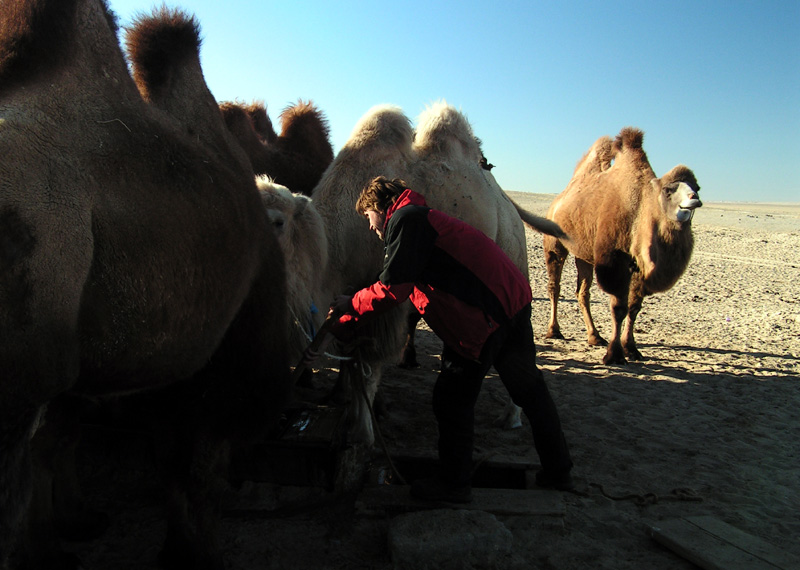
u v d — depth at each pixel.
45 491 2.72
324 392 5.55
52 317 1.84
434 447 4.54
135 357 2.17
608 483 4.15
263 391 2.99
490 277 3.29
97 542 3.22
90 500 3.61
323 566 3.11
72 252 1.90
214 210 2.43
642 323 10.38
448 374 3.45
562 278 15.30
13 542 1.87
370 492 3.66
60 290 1.86
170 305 2.21
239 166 3.00
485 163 5.12
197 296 2.33
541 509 3.56
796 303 12.99
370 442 4.10
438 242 3.23
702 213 51.00
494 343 3.37
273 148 6.09
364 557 3.21
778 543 3.45
